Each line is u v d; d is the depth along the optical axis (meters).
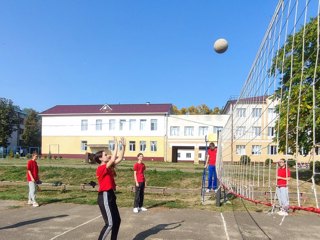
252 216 10.66
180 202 13.48
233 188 10.58
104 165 6.46
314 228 9.12
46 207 12.30
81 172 22.06
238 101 9.91
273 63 5.74
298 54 4.59
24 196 14.87
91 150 60.34
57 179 21.22
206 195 14.85
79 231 8.55
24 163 34.47
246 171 10.21
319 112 4.37
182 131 57.47
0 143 72.50
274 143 6.63
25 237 7.96
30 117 90.94
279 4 5.13
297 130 4.68
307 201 6.80
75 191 17.09
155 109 59.78
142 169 11.48
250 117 8.41
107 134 60.09
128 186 18.41
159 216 10.61
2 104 73.75
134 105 62.81
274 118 6.37
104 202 6.35
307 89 4.49
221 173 13.16
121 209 11.85
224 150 14.45
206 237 8.07
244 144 9.77
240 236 8.21
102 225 9.22
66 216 10.52
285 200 8.24
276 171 8.25
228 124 13.22
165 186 18.12
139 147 58.72
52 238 7.88
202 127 56.81
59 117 61.94
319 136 4.50
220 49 7.38
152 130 58.47
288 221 9.95
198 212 11.37
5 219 10.02
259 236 8.23
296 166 4.88
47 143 61.88
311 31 4.23
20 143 94.25
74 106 64.69
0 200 13.93
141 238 7.91
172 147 57.66
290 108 4.83
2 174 22.55
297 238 8.12
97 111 61.16
